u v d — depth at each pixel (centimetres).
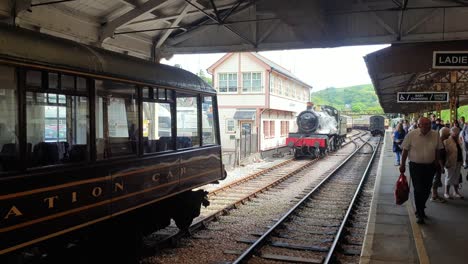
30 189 440
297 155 2702
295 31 1195
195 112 801
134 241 648
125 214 638
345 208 1088
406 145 771
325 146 2600
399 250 621
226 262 657
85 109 522
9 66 429
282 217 916
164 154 680
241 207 1080
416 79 1923
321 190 1370
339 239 759
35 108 456
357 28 1177
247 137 2494
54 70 475
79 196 502
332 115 3306
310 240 789
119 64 587
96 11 1019
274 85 3388
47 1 891
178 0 1095
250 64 3206
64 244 534
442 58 959
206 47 1323
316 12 1100
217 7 1192
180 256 686
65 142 491
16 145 433
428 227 743
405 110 4572
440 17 1124
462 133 1571
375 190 1172
